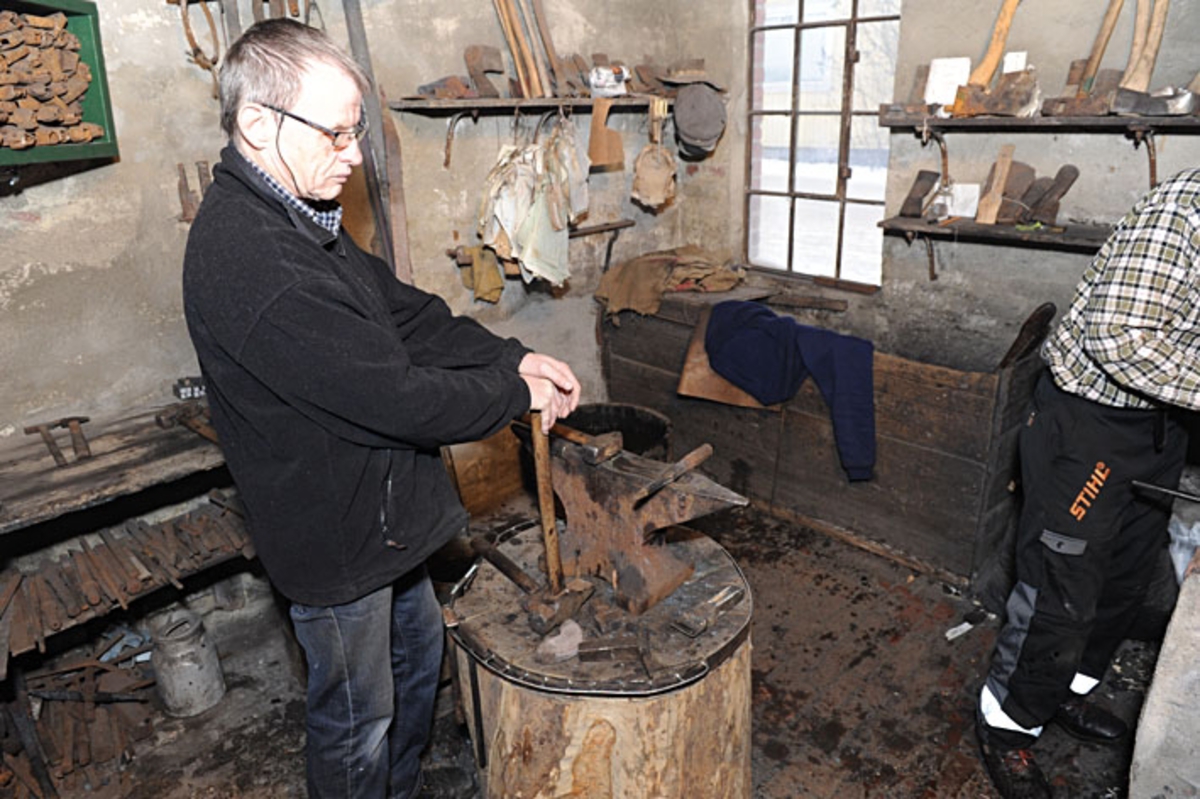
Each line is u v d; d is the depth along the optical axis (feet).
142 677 7.98
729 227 12.82
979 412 8.38
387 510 4.67
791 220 12.29
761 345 10.09
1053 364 6.03
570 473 5.40
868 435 9.29
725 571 5.62
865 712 7.41
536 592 5.31
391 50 9.37
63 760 6.97
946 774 6.70
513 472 11.79
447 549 8.61
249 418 4.23
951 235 9.98
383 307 4.73
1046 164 9.07
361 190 8.89
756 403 10.35
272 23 4.07
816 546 10.08
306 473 4.30
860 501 9.78
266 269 3.90
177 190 7.93
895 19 10.41
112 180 7.51
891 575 9.43
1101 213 8.79
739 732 5.29
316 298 3.91
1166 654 4.28
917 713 7.38
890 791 6.56
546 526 5.09
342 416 4.04
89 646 8.21
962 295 10.09
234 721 7.64
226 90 4.05
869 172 11.27
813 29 11.31
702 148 11.85
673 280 11.48
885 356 9.07
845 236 11.61
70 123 6.42
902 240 10.53
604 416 9.73
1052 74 8.76
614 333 12.13
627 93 11.05
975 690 7.64
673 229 13.21
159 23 7.52
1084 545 5.89
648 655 4.68
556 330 11.87
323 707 5.00
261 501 4.45
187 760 7.18
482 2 10.06
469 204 10.50
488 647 4.92
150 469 6.53
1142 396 5.60
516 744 4.90
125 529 8.05
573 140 10.32
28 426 7.36
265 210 4.11
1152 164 8.14
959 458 8.68
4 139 5.77
